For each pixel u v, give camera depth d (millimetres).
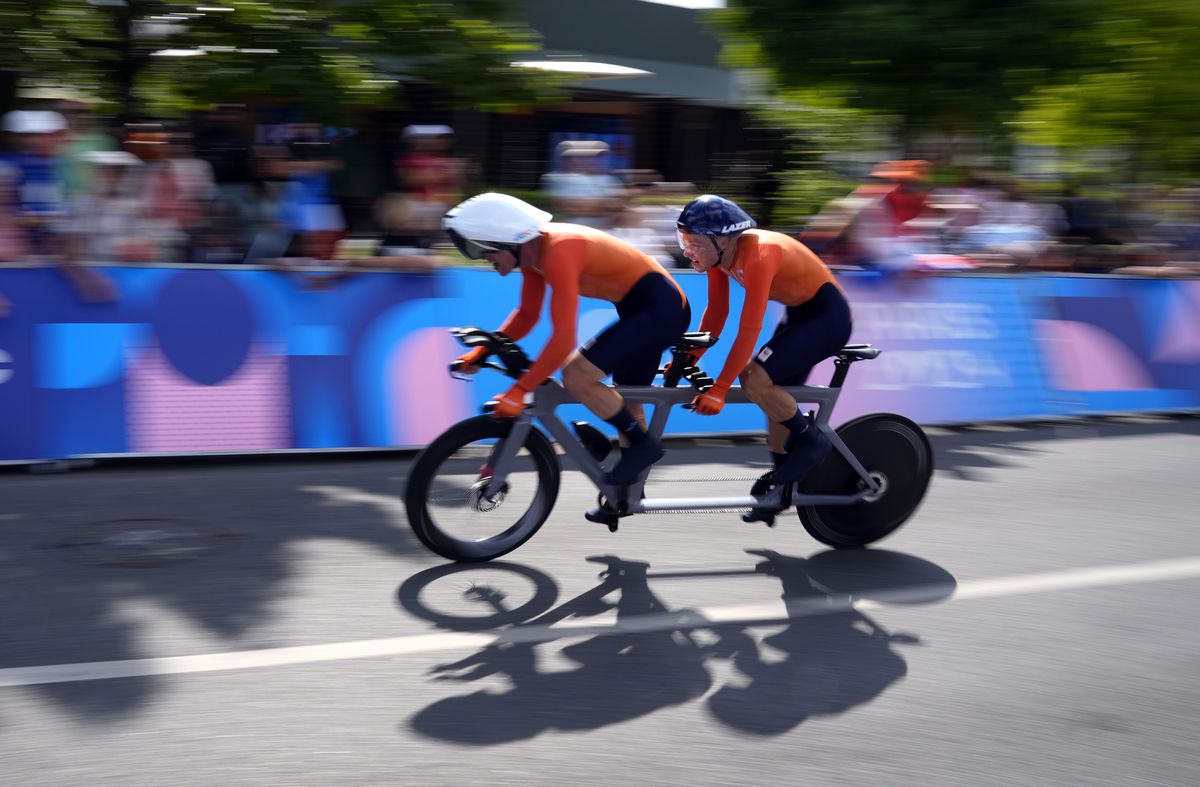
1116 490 5320
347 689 2893
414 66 8250
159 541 3975
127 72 8078
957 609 3680
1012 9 9133
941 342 6602
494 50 8414
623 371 3895
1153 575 4102
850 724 2824
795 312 4094
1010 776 2590
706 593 3730
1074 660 3297
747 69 10430
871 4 9125
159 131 5684
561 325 3650
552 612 3498
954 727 2830
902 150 9883
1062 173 10000
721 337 6117
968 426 6668
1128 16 9461
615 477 3869
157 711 2721
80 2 7652
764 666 3166
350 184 7188
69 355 4855
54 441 4816
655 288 3848
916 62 9242
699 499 4059
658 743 2684
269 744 2588
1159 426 6926
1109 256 7703
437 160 5863
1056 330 6953
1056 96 9914
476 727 2721
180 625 3252
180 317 5051
